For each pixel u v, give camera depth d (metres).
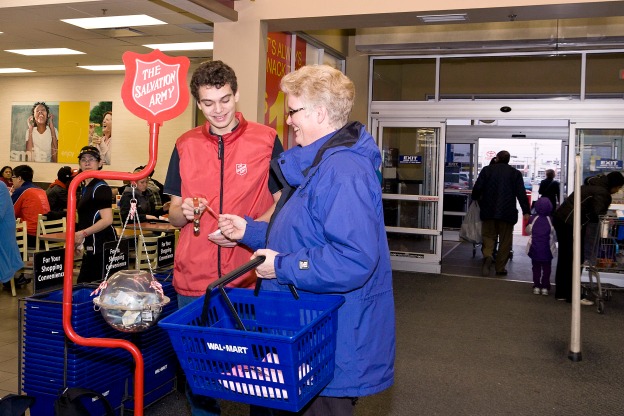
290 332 2.09
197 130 2.92
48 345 3.22
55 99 14.18
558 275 7.58
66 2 6.71
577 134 8.92
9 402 2.33
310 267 1.88
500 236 9.44
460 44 8.89
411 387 4.44
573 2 5.75
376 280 2.00
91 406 3.32
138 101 2.27
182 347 1.76
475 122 13.94
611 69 8.96
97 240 5.28
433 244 9.57
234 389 1.75
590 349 5.50
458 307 7.12
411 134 9.73
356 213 1.87
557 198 13.17
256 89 6.45
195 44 10.11
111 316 2.17
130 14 7.52
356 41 9.33
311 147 2.03
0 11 7.14
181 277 2.86
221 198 2.79
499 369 4.89
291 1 6.34
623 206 8.47
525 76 9.38
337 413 2.03
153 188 10.24
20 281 7.38
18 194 8.09
